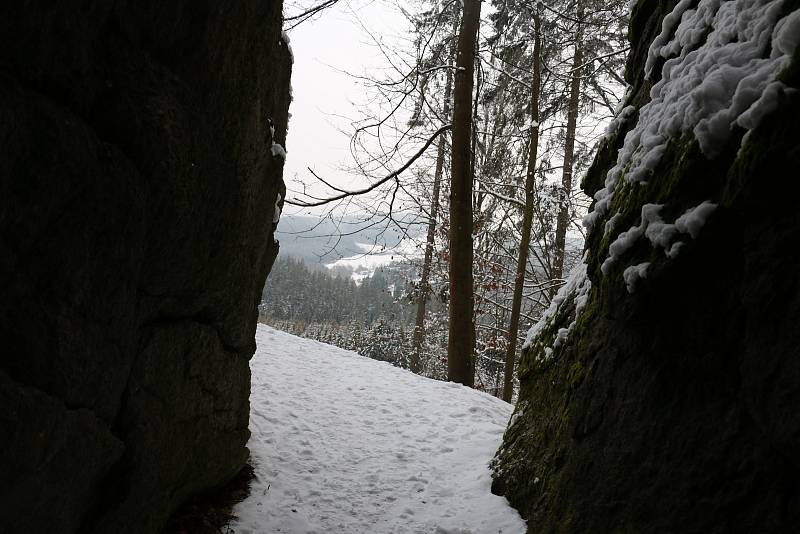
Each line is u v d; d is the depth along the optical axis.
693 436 2.39
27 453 1.65
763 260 2.08
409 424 6.34
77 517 2.16
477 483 4.75
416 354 17.33
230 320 3.54
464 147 9.33
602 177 4.48
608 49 11.31
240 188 3.10
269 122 3.51
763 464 2.03
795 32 1.99
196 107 2.54
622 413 2.96
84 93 1.89
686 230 2.37
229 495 4.04
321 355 8.90
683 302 2.52
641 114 3.42
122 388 2.35
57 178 1.71
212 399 3.45
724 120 2.27
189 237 2.64
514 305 10.92
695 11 3.13
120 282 2.16
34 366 1.71
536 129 10.68
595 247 3.82
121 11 2.00
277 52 3.42
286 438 5.38
